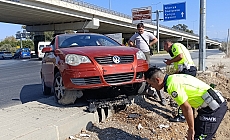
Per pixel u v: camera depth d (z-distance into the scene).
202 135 3.38
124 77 4.69
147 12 29.33
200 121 3.38
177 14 29.91
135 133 4.27
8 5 26.53
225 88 8.49
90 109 4.51
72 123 4.03
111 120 4.75
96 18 40.47
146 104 5.50
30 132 3.49
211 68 13.37
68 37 5.96
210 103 3.23
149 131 4.39
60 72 4.79
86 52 4.63
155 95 5.81
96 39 5.96
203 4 9.78
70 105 4.97
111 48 5.00
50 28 44.19
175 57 5.23
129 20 48.38
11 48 74.81
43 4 29.78
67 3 32.91
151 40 6.79
